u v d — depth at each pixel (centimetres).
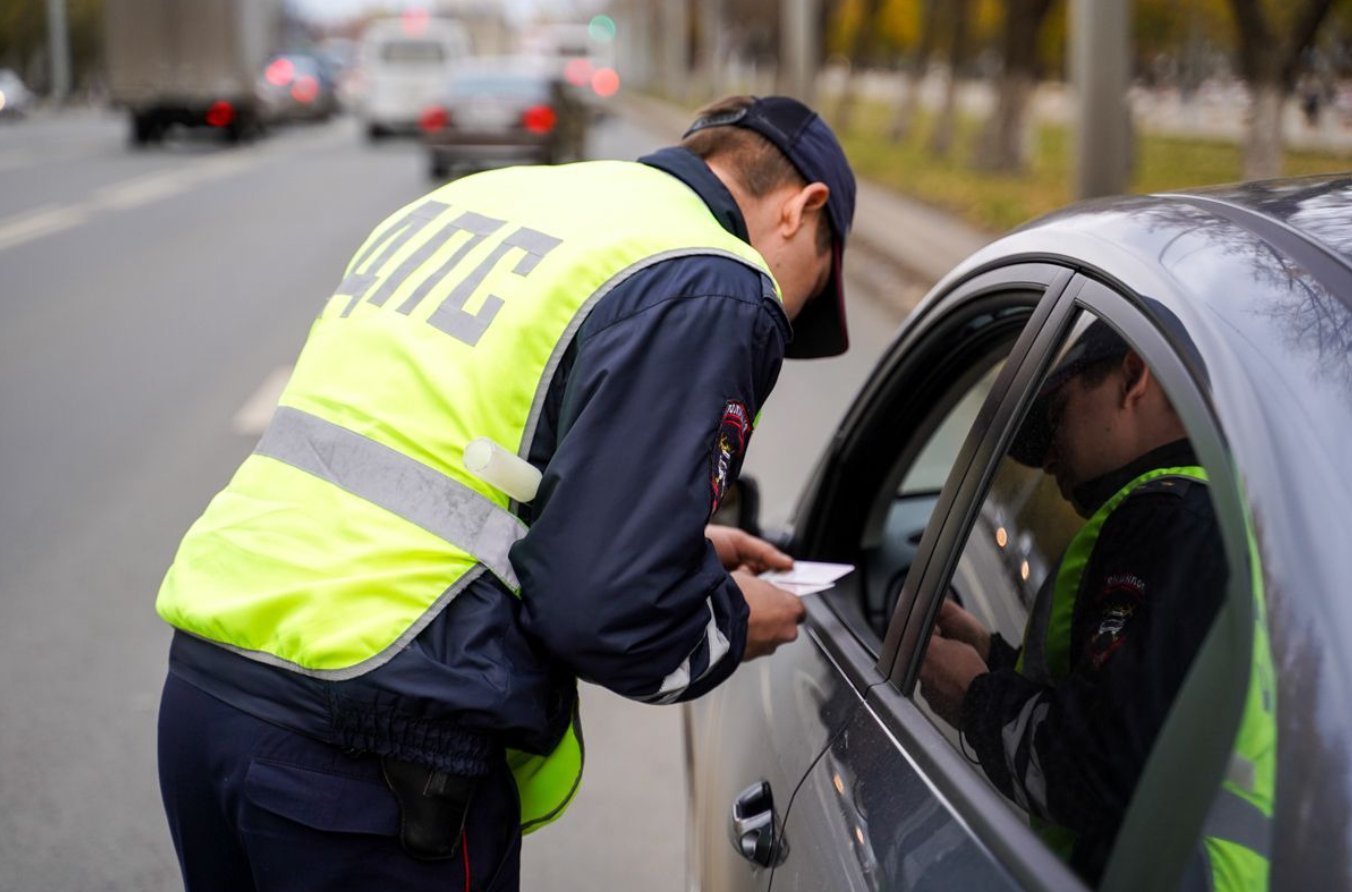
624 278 174
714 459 169
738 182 209
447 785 171
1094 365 155
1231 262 142
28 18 6397
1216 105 2234
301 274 1225
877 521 256
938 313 222
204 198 1856
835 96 4900
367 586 170
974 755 149
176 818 187
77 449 701
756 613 211
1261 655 112
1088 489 153
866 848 154
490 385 175
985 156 2122
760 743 205
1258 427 122
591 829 360
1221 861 108
